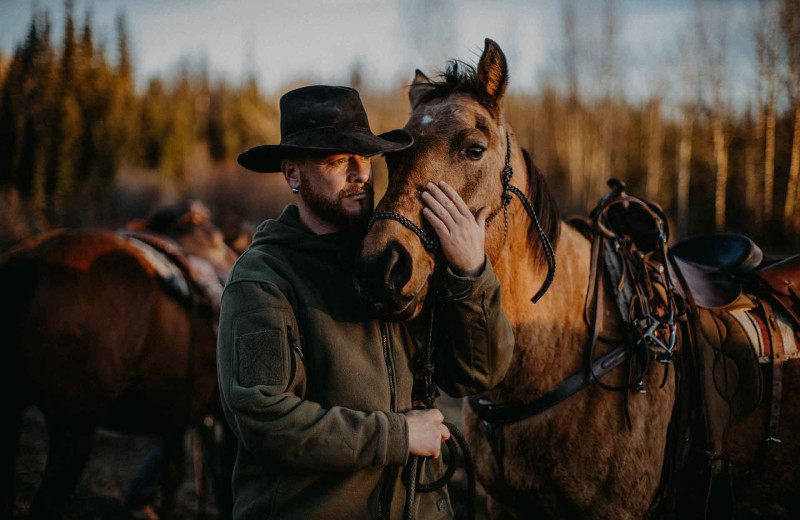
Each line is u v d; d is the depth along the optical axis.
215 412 2.85
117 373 2.36
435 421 1.21
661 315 1.67
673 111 22.19
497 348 1.28
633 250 1.78
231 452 2.81
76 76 21.88
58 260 2.31
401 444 1.13
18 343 2.20
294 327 1.19
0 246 9.12
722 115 19.23
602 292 1.67
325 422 1.11
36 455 3.79
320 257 1.28
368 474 1.19
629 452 1.57
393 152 1.37
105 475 3.67
